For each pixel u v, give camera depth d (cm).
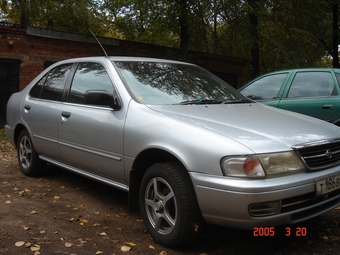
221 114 362
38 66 1079
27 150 554
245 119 352
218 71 1483
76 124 431
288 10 1320
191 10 1151
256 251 332
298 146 305
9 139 596
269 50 1529
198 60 1411
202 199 298
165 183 329
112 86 407
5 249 324
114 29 1844
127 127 366
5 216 398
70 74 483
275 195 281
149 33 1539
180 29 1267
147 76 423
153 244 341
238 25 1246
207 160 297
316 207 316
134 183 368
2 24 1006
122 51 1229
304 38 1488
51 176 563
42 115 498
